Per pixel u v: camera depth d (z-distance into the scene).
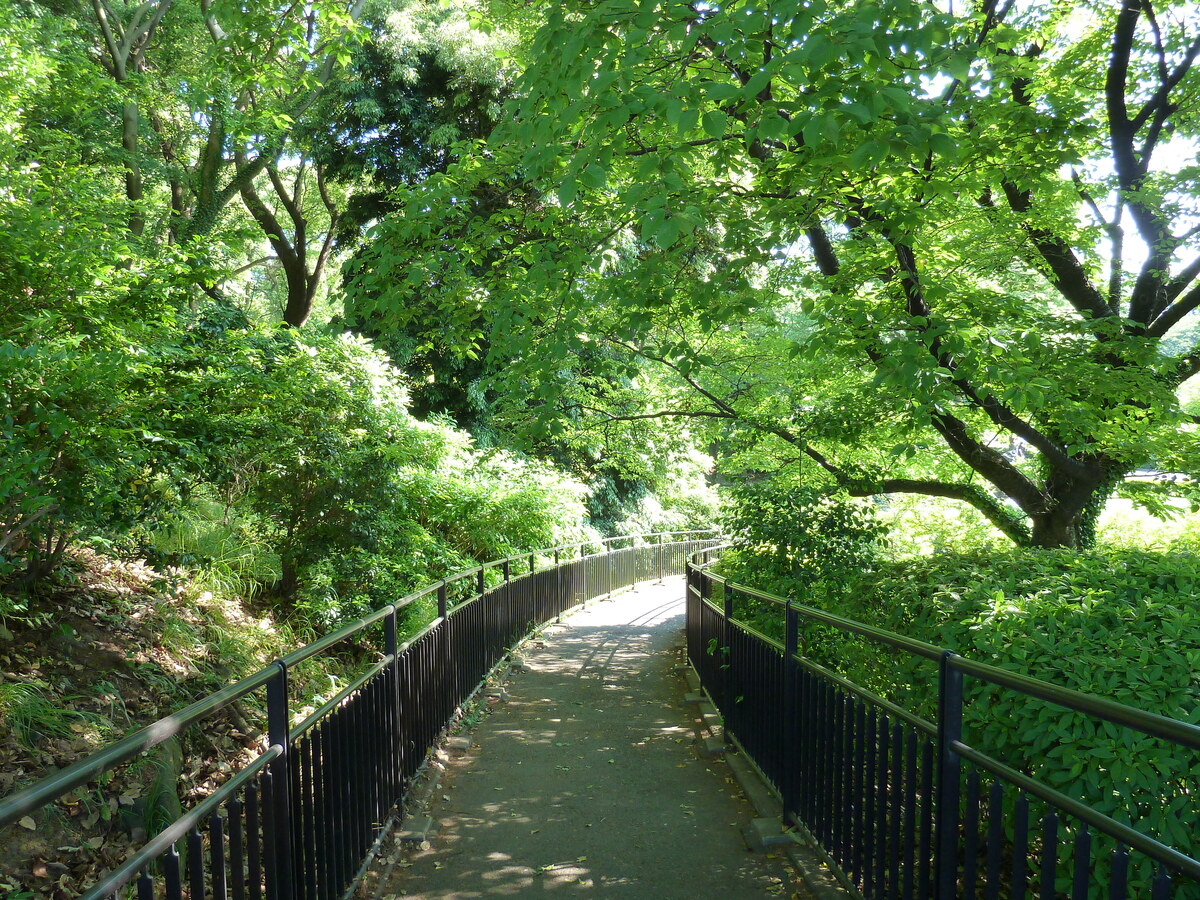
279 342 7.77
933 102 4.44
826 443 9.48
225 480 6.44
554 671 8.84
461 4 16.45
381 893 3.70
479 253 7.25
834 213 6.18
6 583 5.02
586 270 6.30
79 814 3.84
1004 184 7.65
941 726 2.67
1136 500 7.93
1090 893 3.25
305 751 3.04
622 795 4.99
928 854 2.81
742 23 3.62
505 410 14.59
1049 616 3.83
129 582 6.21
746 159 6.34
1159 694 3.30
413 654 5.02
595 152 4.08
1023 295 9.07
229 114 12.88
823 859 3.81
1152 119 7.86
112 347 4.62
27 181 5.21
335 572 7.76
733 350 10.45
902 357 5.25
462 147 7.08
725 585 6.10
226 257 9.20
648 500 21.34
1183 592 4.18
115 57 13.45
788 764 4.27
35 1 12.18
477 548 11.91
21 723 4.11
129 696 4.96
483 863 4.01
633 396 12.14
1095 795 3.26
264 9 8.74
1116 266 8.62
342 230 18.14
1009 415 6.98
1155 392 6.22
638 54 3.84
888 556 8.09
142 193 13.37
